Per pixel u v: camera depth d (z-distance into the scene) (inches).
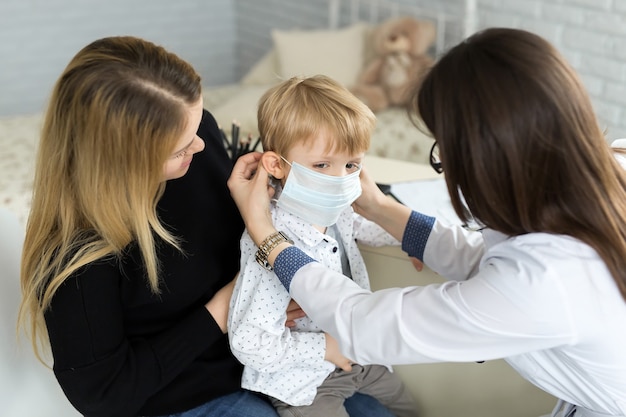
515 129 34.7
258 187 45.7
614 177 37.0
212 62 186.9
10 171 108.7
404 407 58.2
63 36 167.2
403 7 138.6
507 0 119.4
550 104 34.5
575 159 35.3
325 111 44.2
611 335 37.7
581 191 35.8
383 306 40.0
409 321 39.4
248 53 185.0
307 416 50.6
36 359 49.2
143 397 44.9
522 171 35.5
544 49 35.5
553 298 36.3
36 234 43.2
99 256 41.9
